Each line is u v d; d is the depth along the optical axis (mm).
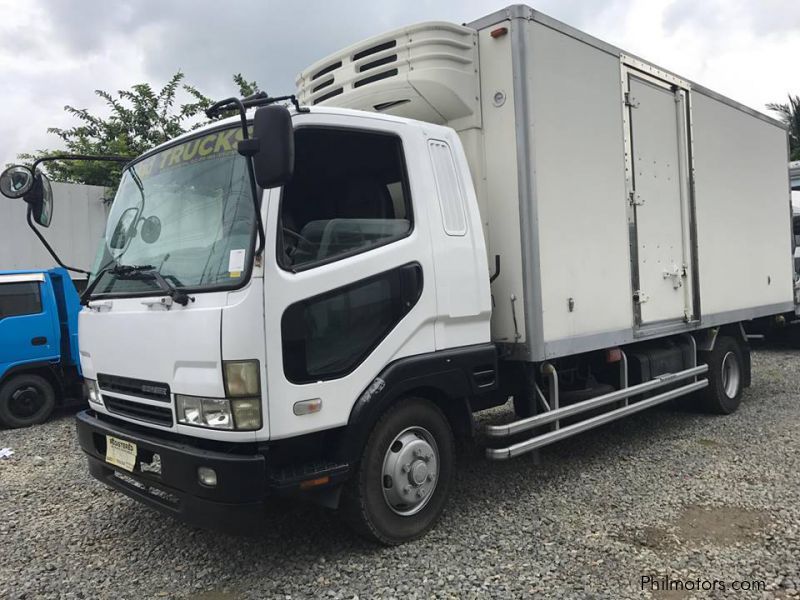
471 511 4379
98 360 3879
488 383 4262
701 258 6457
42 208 3984
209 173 3539
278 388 3139
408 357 3775
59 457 6480
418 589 3338
